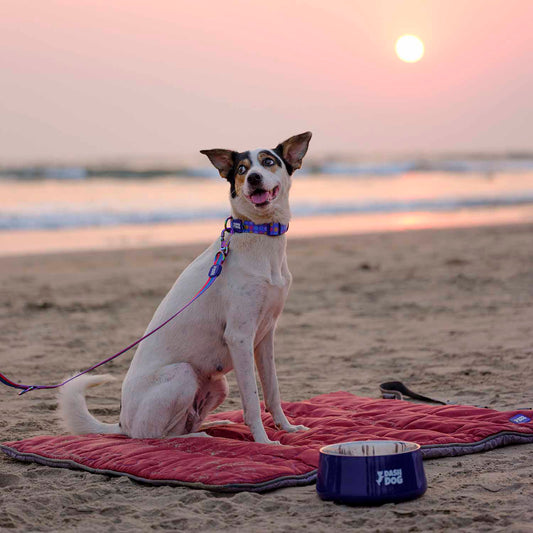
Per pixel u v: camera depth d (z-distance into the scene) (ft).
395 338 11.77
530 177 58.13
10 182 48.52
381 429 7.68
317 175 59.72
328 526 6.18
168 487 6.84
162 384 7.70
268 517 6.34
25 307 14.70
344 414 8.32
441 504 6.41
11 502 6.63
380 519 6.23
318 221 31.58
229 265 7.80
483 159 81.51
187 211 33.88
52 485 6.97
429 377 9.80
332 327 12.65
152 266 19.61
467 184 51.29
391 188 47.85
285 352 11.28
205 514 6.40
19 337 12.41
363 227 29.14
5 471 7.31
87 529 6.23
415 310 13.56
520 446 7.55
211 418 8.62
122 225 30.09
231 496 6.69
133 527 6.25
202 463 7.00
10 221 30.37
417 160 78.07
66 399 8.03
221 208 35.04
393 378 9.89
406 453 6.50
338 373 10.21
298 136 7.95
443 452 7.29
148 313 14.06
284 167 7.92
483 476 6.89
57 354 11.47
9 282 17.51
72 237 26.45
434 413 8.09
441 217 32.96
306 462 7.07
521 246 21.94
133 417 7.76
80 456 7.34
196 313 7.84
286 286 7.91
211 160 8.02
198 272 7.98
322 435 7.68
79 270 19.13
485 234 25.31
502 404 8.68
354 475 6.45
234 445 7.43
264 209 7.64
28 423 8.58
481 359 10.38
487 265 18.38
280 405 8.14
